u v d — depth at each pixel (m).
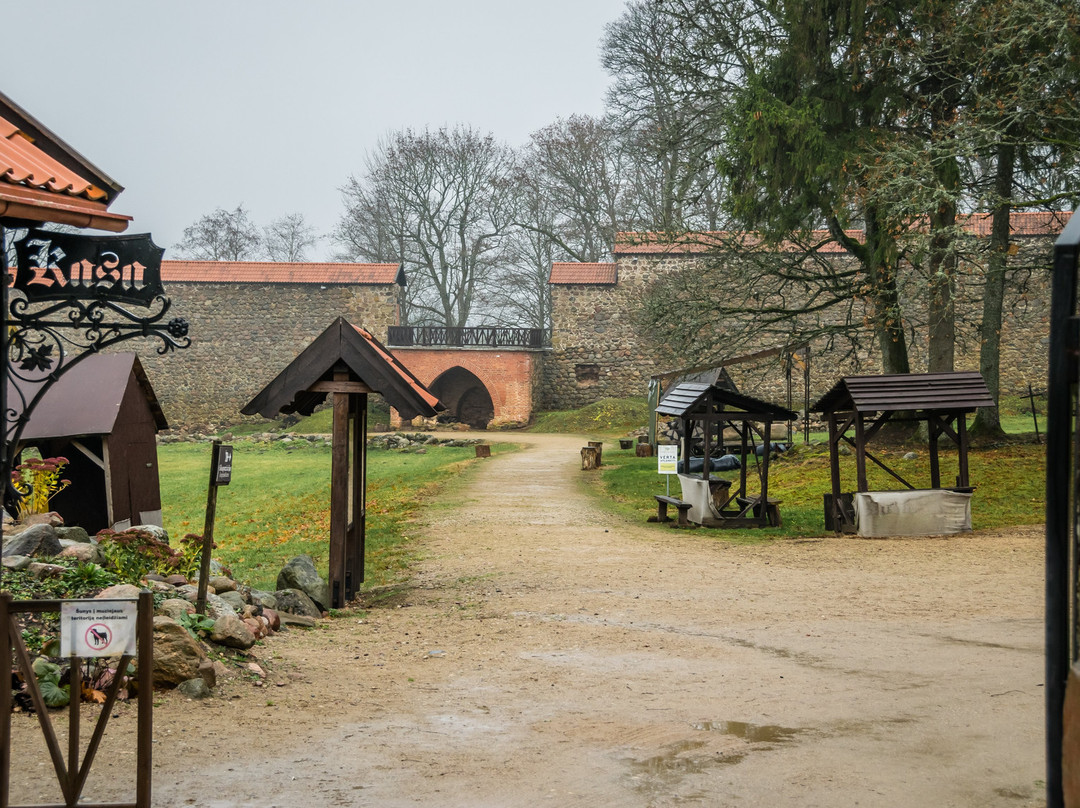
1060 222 22.06
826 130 20.00
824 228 41.53
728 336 24.11
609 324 49.34
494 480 25.34
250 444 41.34
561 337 49.72
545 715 5.70
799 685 6.43
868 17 19.64
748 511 17.50
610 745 5.05
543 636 8.27
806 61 19.83
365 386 10.38
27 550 7.62
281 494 24.28
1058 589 2.18
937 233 17.28
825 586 10.84
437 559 13.20
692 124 26.84
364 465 11.37
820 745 5.01
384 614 9.67
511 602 10.00
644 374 49.03
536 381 48.94
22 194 5.00
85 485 14.72
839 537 15.62
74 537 8.66
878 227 20.33
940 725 5.34
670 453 18.33
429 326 52.03
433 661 7.28
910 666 6.92
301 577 9.79
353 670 6.89
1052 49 17.09
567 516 18.20
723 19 22.20
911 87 20.05
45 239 5.25
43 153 6.34
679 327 24.33
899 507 15.48
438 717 5.63
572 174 50.38
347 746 4.96
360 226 56.91
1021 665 6.81
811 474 23.03
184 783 4.26
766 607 9.60
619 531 16.28
